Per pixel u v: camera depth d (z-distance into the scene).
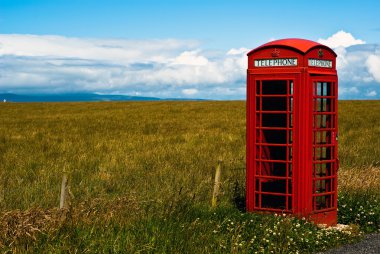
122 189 13.30
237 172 15.20
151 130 30.22
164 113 46.66
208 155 18.98
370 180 13.75
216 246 8.67
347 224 11.05
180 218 10.05
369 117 40.12
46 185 13.21
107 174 15.03
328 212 10.67
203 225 9.52
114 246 7.93
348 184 13.27
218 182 11.48
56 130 30.25
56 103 76.31
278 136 11.13
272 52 10.25
